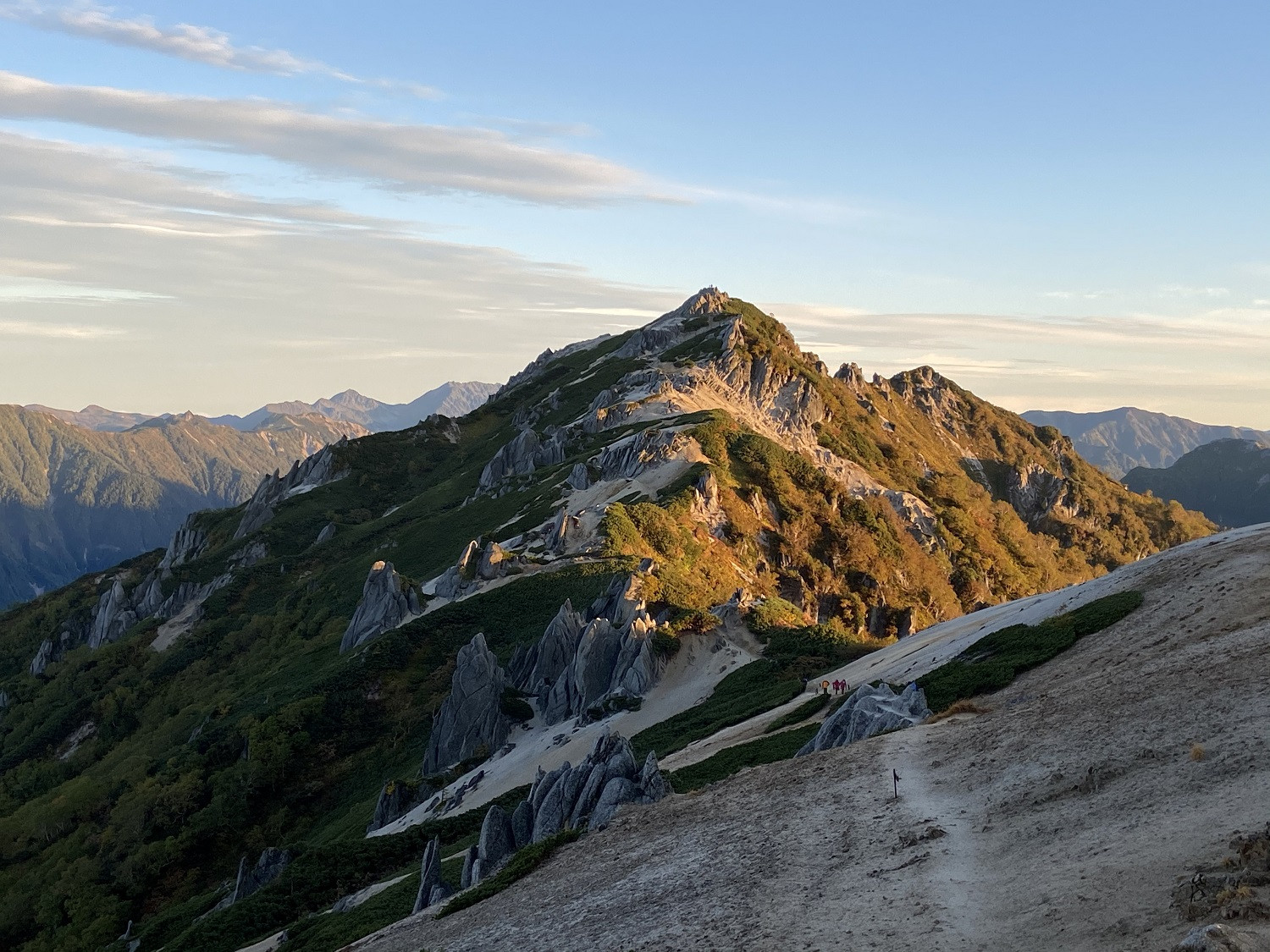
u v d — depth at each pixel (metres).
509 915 44.94
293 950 62.34
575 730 100.75
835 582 184.00
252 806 123.50
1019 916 27.20
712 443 197.75
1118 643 57.25
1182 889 24.81
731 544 169.25
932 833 35.50
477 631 140.62
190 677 196.25
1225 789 30.56
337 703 134.00
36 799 156.00
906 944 27.39
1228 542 68.94
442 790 99.50
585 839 53.03
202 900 100.19
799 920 31.50
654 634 110.88
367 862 79.25
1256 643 44.16
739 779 54.69
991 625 81.56
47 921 119.62
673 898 38.34
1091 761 37.22
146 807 128.62
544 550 160.25
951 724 52.16
